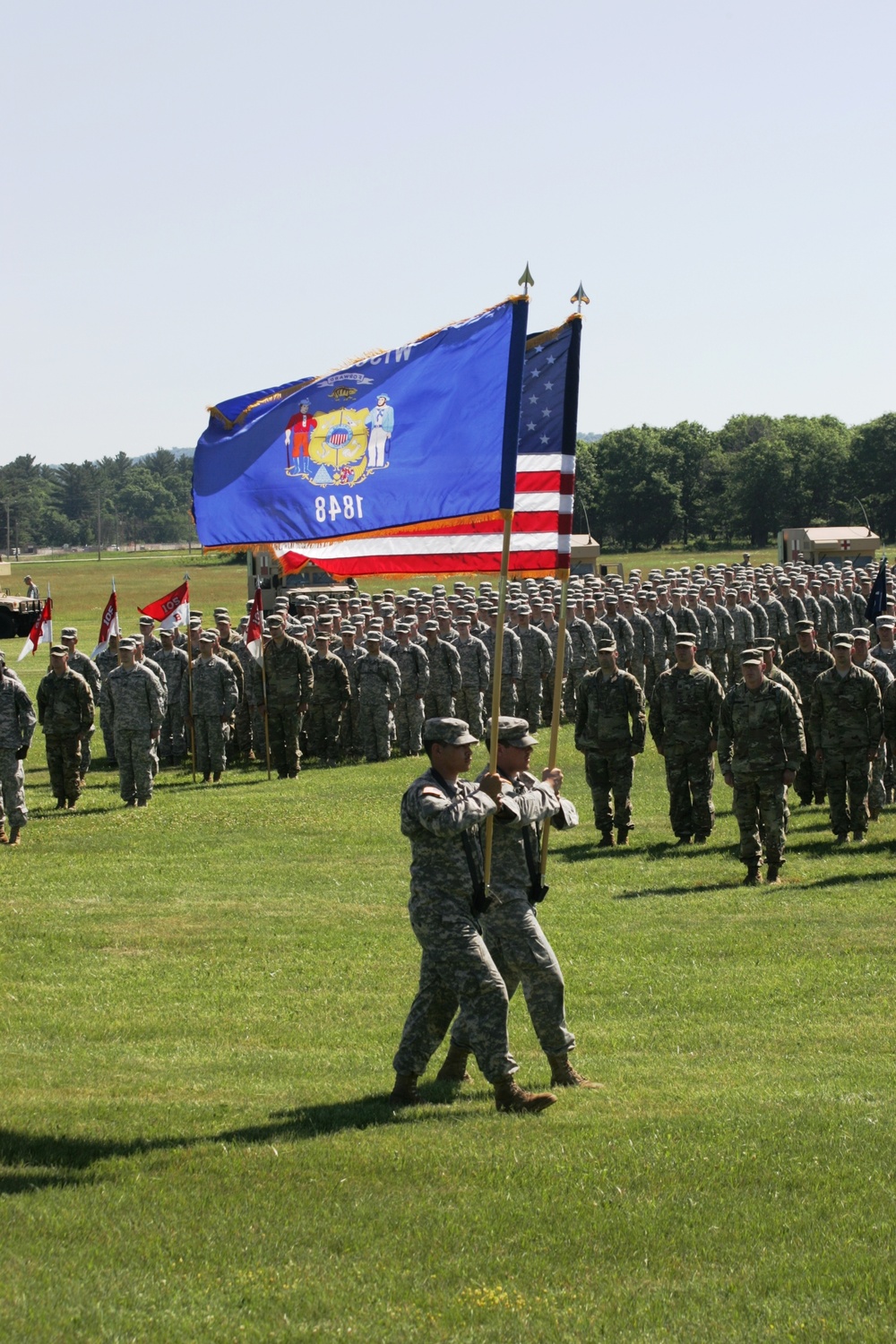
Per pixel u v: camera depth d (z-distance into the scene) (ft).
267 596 183.42
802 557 226.38
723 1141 29.73
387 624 119.14
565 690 122.83
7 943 52.60
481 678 111.24
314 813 81.56
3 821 74.69
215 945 52.13
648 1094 34.12
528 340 39.55
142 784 85.87
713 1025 41.19
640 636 125.39
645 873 63.57
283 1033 41.39
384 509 38.29
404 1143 29.96
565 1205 26.20
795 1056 37.81
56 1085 36.04
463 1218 25.68
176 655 104.27
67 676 85.40
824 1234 24.72
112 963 49.80
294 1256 24.17
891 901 56.03
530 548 39.17
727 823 75.00
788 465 562.25
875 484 554.87
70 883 63.77
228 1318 21.76
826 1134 29.99
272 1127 31.71
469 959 32.55
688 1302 22.31
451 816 31.58
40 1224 25.44
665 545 606.55
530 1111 32.71
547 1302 22.39
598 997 44.37
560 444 39.40
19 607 246.06
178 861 68.59
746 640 135.95
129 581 446.19
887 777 79.87
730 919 54.03
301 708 96.53
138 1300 22.31
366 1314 21.99
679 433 611.47
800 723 60.59
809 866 63.87
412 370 38.58
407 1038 33.78
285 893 61.11
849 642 67.97
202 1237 24.91
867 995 43.93
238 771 102.42
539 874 35.76
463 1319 21.80
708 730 69.72
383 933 53.88
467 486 37.37
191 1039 40.96
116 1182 27.89
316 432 39.42
